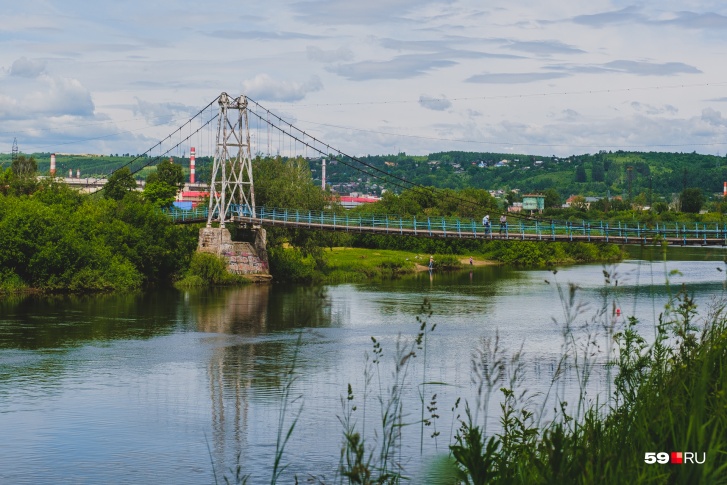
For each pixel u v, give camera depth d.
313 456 23.33
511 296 68.38
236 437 25.64
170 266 81.75
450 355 38.81
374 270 94.06
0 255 68.00
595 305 51.69
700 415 7.51
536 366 32.97
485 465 8.01
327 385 32.81
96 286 71.44
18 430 26.67
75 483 21.67
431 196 123.81
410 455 20.86
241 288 77.88
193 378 34.84
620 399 14.95
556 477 7.80
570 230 82.44
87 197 92.50
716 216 118.75
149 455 23.88
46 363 37.81
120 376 35.19
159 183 121.62
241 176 89.00
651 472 7.57
